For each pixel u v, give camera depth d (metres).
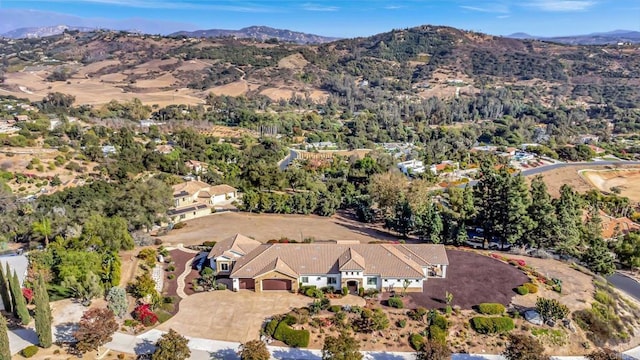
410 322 56.81
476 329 55.81
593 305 63.12
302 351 52.28
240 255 70.19
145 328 55.72
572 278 71.19
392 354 52.09
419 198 103.38
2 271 58.41
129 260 73.12
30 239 81.00
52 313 57.25
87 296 59.44
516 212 80.50
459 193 118.31
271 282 64.56
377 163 152.12
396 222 92.06
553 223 81.06
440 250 69.69
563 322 58.09
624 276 86.19
